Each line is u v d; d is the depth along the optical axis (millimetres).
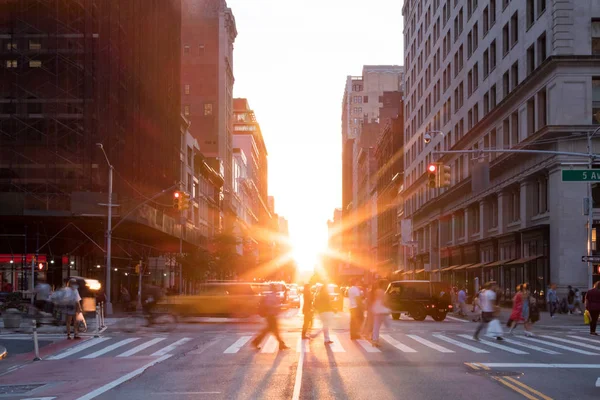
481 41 60688
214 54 116125
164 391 12938
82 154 46156
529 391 12773
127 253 52406
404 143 101688
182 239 63188
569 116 43031
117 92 49781
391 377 14695
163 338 25250
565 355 19234
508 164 52500
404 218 101000
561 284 42625
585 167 42812
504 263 51500
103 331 29000
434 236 81625
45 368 17125
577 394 12461
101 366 17203
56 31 46750
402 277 98438
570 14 43562
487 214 60406
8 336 26906
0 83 46219
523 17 49812
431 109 81938
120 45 50531
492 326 24219
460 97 68500
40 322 32594
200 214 92188
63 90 46406
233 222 126000
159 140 62125
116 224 47312
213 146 114438
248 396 12297
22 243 47844
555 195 43781
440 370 15883
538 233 45875
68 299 25156
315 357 18625
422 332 28250
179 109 72062
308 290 24688
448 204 74000
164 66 65000
